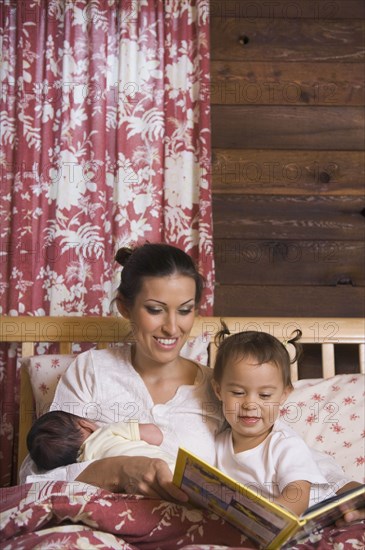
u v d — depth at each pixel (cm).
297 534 98
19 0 201
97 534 101
